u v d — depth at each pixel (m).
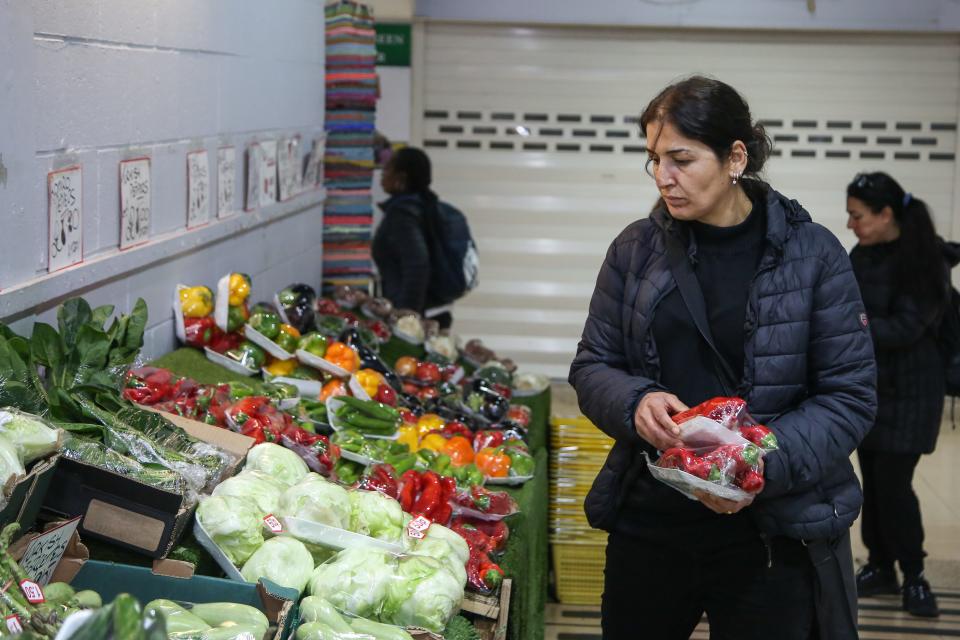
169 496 2.18
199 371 3.55
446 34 8.87
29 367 2.39
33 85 2.62
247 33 4.28
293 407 3.44
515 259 9.16
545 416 5.14
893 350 4.79
